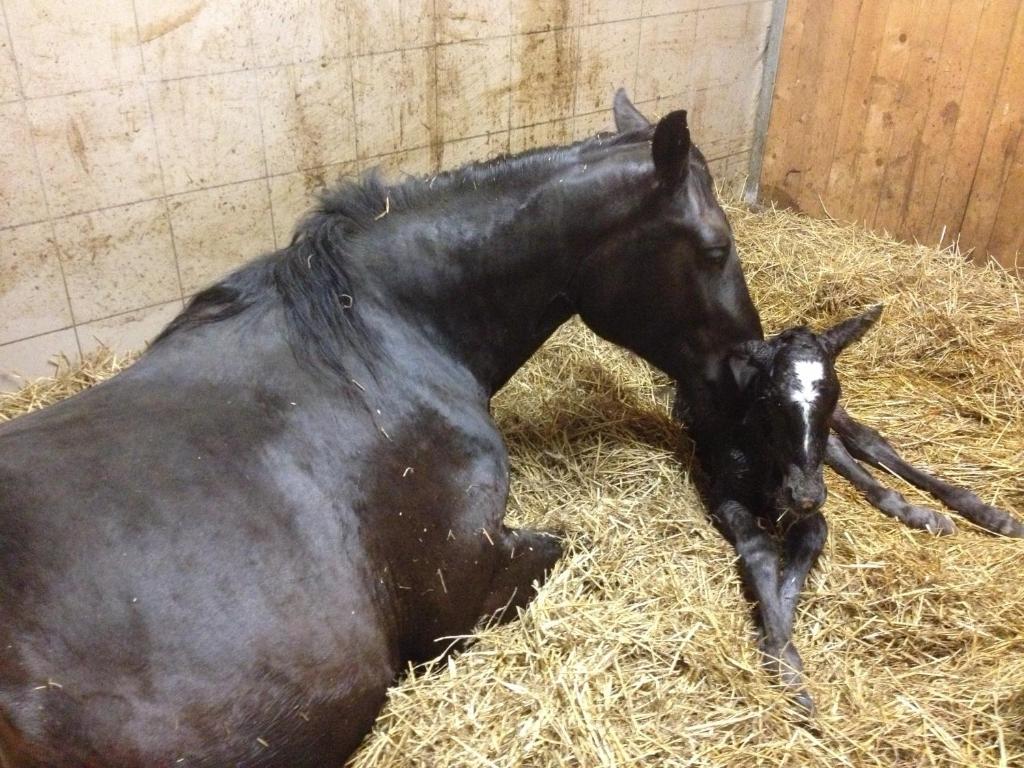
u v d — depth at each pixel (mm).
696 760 1853
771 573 2285
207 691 1454
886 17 4199
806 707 1993
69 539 1426
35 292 3020
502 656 2027
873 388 3340
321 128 3410
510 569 2096
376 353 1899
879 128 4387
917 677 2115
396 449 1843
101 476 1515
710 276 2158
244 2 3029
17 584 1359
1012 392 3260
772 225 4551
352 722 1702
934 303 3754
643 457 2801
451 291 2006
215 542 1521
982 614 2262
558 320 2229
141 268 3211
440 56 3590
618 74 4238
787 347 2287
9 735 1291
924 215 4336
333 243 1895
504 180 2014
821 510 2627
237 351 1799
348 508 1718
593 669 2006
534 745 1835
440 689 1927
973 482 2869
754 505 2576
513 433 2887
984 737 1963
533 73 3926
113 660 1388
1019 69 3781
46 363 3146
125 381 1762
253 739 1516
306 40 3221
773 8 4664
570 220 2021
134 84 2932
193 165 3164
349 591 1665
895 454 2859
